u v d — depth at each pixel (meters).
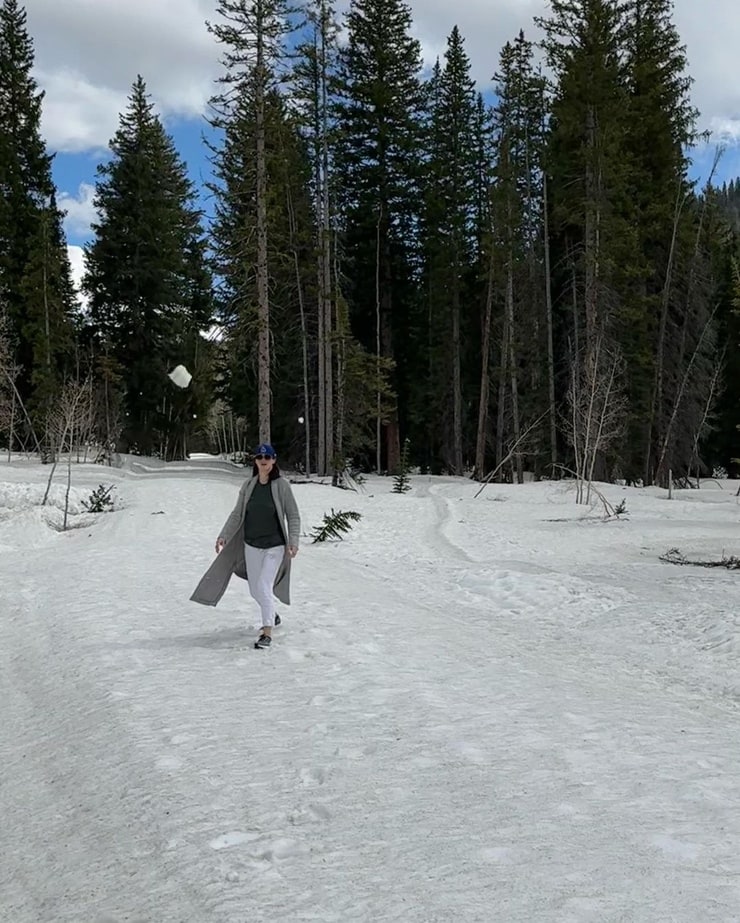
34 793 4.77
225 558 8.24
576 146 34.72
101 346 45.22
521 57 36.34
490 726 5.54
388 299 43.09
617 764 4.80
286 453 42.53
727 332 47.53
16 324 40.34
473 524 21.47
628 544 18.41
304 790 4.38
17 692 6.96
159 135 48.56
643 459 37.41
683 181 36.19
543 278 40.00
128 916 3.25
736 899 3.09
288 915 3.08
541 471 41.66
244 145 27.95
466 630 9.57
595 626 10.20
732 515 23.92
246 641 8.17
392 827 3.88
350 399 34.66
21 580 12.62
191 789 4.44
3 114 44.81
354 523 20.81
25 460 36.22
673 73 35.62
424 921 2.98
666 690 7.43
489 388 43.09
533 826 3.84
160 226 46.66
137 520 20.62
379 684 6.64
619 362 33.38
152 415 48.66
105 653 7.68
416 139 41.16
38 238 39.25
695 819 3.94
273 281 30.59
